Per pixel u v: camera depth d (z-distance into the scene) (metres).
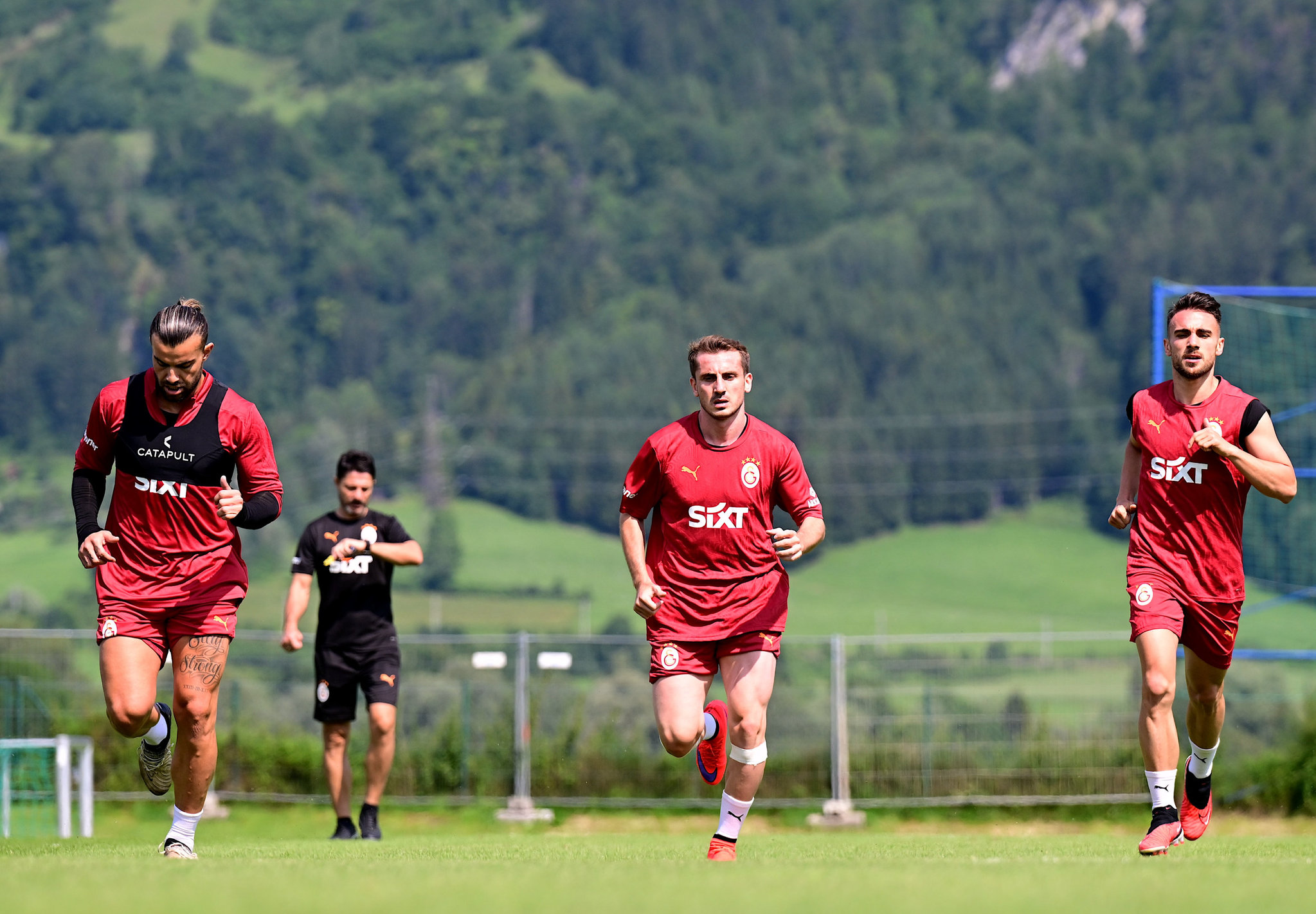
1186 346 21.45
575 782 50.75
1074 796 49.00
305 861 18.45
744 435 20.20
